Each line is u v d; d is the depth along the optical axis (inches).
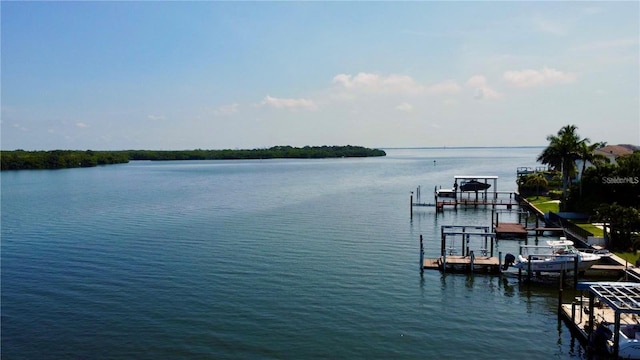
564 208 2957.7
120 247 2313.0
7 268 1963.6
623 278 1739.7
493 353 1229.7
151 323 1402.6
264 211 3472.0
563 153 3176.7
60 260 2079.2
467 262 1889.8
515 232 2487.7
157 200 4183.1
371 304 1546.5
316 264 1993.1
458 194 4399.6
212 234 2618.1
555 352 1237.1
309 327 1371.8
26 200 4234.7
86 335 1331.2
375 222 3006.9
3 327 1385.3
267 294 1632.6
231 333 1334.9
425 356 1210.0
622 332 1243.8
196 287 1706.4
